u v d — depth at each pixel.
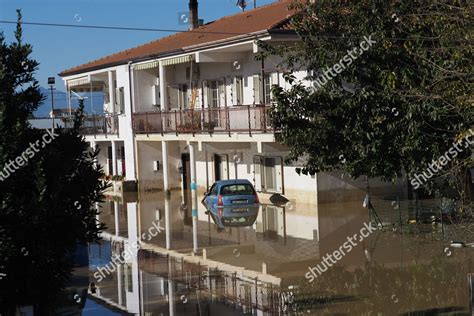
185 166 35.56
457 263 15.51
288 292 13.85
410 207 23.62
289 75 16.67
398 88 14.37
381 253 17.12
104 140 39.06
